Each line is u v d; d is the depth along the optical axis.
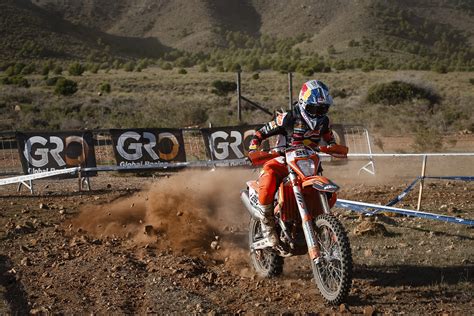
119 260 6.29
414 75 63.84
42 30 169.38
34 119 27.27
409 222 8.07
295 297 5.18
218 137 13.02
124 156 12.05
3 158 16.69
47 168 11.52
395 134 22.17
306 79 60.69
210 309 4.90
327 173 13.52
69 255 6.50
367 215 8.36
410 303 4.95
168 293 5.28
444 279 5.54
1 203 9.77
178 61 141.88
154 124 25.53
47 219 8.44
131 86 58.00
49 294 5.32
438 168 14.18
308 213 5.00
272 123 5.30
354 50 158.25
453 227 7.74
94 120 27.89
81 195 10.51
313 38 197.25
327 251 5.00
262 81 60.44
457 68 91.00
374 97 35.53
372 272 5.81
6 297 5.32
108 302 5.10
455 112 27.70
